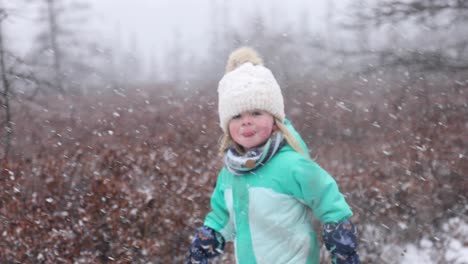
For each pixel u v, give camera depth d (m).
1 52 8.26
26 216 4.93
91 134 10.66
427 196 5.69
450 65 9.41
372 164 7.08
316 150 8.83
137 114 13.81
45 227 4.80
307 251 1.75
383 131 9.34
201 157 7.44
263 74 1.80
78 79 19.03
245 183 1.76
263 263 1.75
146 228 5.04
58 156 6.90
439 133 7.85
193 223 5.15
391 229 5.23
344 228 1.67
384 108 11.11
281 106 1.82
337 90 14.50
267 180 1.72
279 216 1.72
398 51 9.76
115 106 16.25
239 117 1.78
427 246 5.11
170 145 8.76
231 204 1.82
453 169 6.14
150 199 5.23
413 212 5.48
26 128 10.28
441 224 5.48
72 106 12.98
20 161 6.23
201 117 12.73
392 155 7.22
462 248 5.11
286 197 1.72
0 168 6.09
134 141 9.30
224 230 1.91
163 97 19.72
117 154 6.76
